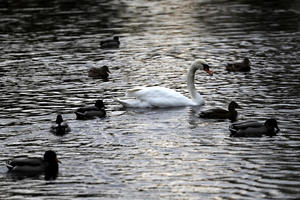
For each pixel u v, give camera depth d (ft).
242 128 75.31
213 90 98.17
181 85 102.27
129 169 65.51
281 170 63.82
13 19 172.76
